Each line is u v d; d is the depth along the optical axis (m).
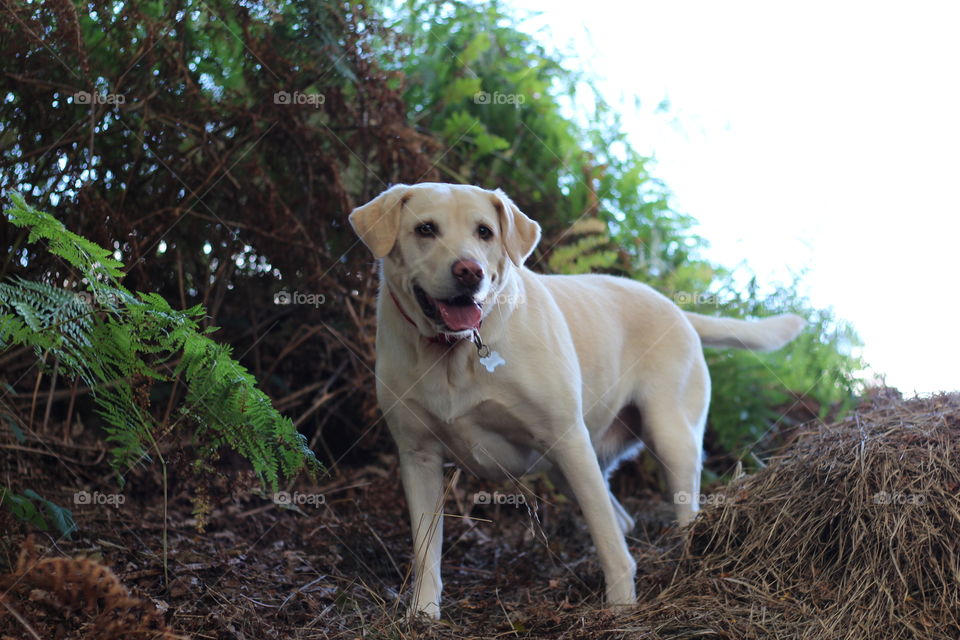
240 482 3.17
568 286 3.66
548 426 3.15
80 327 2.74
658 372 3.74
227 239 4.45
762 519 2.98
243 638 2.58
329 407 4.71
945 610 2.49
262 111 4.36
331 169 4.47
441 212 3.00
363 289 4.62
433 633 2.72
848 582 2.67
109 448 4.00
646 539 4.04
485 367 3.06
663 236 5.55
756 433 5.16
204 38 4.30
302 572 3.37
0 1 3.71
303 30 4.38
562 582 3.34
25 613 2.34
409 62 5.15
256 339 4.64
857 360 5.10
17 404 3.98
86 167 4.00
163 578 2.95
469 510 4.38
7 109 3.82
